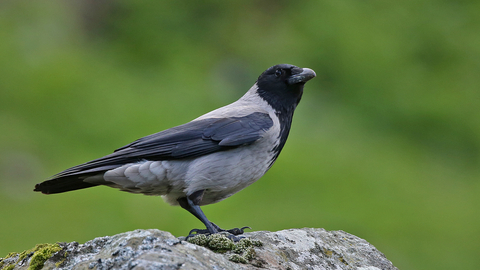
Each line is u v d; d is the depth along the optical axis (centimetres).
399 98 2006
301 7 2398
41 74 1923
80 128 1670
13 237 1147
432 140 1844
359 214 1311
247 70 2083
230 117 655
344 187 1419
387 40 2219
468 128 1889
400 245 1230
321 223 1256
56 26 2314
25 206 1279
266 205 1315
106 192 1374
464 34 2286
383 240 1231
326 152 1644
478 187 1532
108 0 2402
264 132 645
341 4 2356
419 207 1386
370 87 2047
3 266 514
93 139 1619
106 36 2323
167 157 617
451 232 1277
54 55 2105
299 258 556
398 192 1453
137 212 1281
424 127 1883
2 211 1243
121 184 627
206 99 1903
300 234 607
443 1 2508
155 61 2181
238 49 2208
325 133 1789
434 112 1919
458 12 2436
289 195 1363
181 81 2008
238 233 593
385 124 1936
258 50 2189
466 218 1351
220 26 2344
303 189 1395
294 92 726
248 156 640
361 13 2392
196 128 634
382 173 1550
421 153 1748
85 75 1981
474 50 2223
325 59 2139
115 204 1310
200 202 625
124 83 1950
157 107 1811
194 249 448
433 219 1343
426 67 2159
